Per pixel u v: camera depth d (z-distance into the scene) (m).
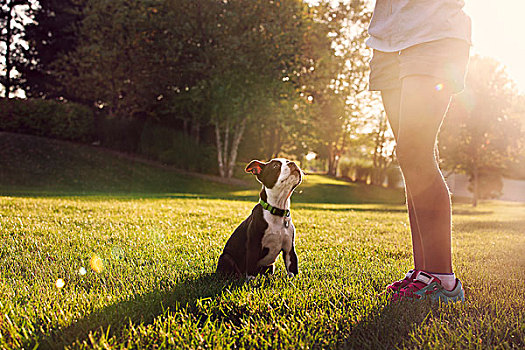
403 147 2.44
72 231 5.48
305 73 24.89
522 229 9.21
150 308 2.32
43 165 20.77
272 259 3.40
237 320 2.26
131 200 11.33
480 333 1.98
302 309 2.31
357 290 2.77
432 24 2.34
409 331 2.01
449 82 2.36
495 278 3.35
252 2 21.97
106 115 26.45
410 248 5.30
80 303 2.40
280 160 3.30
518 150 26.67
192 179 23.61
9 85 31.31
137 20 21.89
